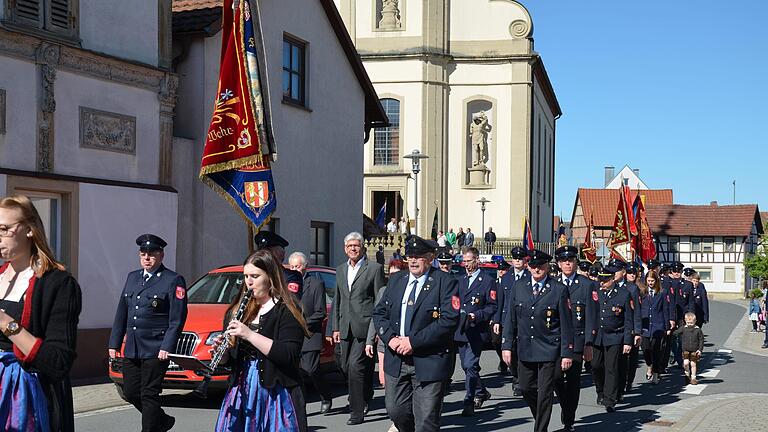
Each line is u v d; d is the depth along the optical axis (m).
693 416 11.62
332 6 22.16
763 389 14.75
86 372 14.20
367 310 10.44
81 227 14.34
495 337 14.81
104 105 14.96
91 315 14.47
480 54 47.66
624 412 12.02
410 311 7.67
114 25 15.24
